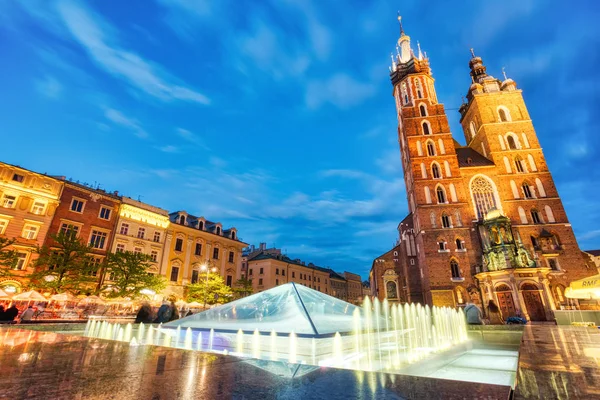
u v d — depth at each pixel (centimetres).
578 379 252
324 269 8875
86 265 2906
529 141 4366
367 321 992
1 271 2670
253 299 1211
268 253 7694
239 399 196
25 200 3091
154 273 3947
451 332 1319
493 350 906
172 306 1655
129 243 3806
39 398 192
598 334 671
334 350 770
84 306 2955
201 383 237
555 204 3947
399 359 753
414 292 4491
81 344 425
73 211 3419
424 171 4350
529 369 294
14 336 496
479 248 3812
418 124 4659
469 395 200
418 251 4269
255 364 305
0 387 216
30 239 3034
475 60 5356
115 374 263
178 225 4378
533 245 3772
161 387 226
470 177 4278
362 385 229
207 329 940
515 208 4012
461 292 3638
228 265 5034
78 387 222
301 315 915
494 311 1944
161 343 1029
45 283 2641
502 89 4909
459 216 4019
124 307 3284
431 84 5053
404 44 5734
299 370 282
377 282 5100
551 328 917
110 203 3759
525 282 3238
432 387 221
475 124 4866
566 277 3538
